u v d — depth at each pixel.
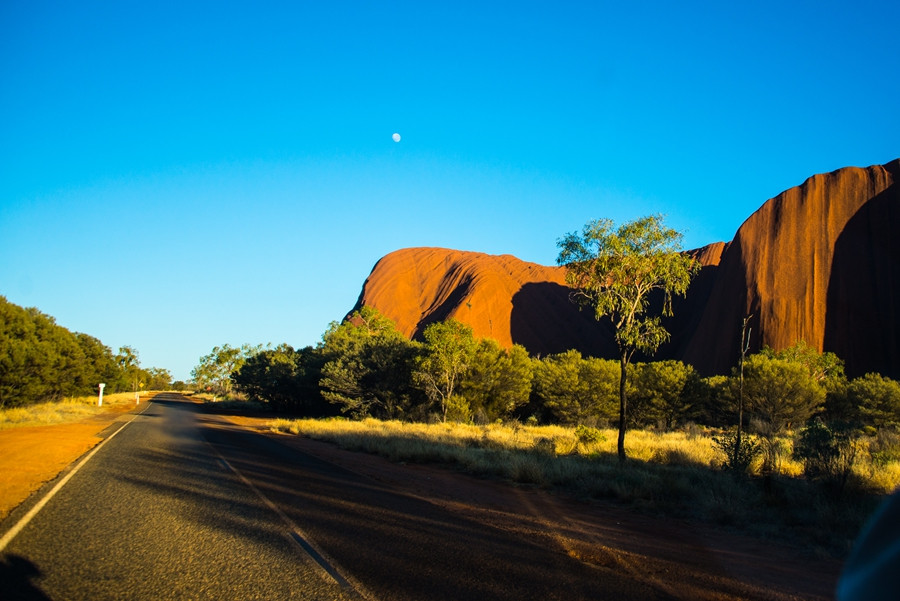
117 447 18.30
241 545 6.88
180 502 9.58
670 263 18.52
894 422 43.09
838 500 10.48
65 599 5.06
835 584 6.12
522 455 17.23
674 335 130.88
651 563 6.70
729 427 45.88
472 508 9.91
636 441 24.41
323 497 10.31
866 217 97.44
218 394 112.50
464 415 40.34
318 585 5.46
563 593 5.41
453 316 142.62
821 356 71.69
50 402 47.22
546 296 152.62
